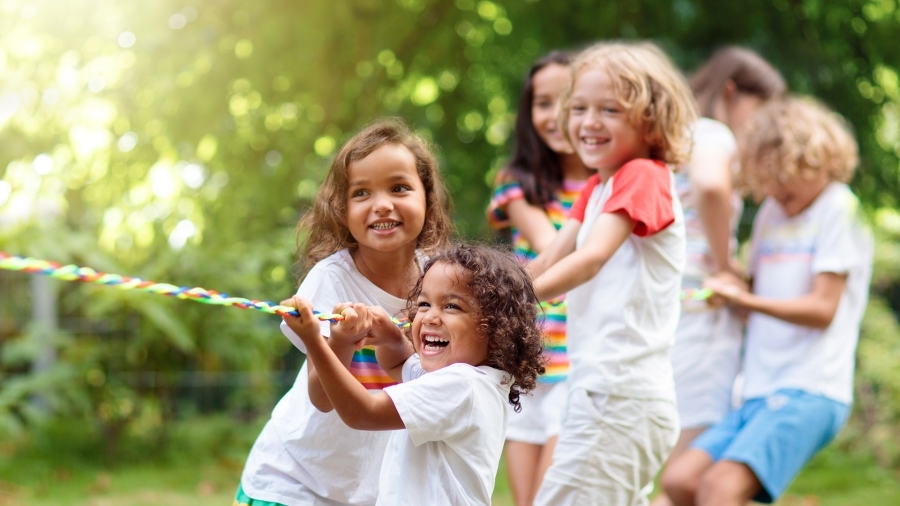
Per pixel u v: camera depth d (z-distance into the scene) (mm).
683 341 4277
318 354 2318
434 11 9055
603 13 8641
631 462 3119
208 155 9258
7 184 8906
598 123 3309
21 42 8742
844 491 6676
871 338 7625
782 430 4008
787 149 4246
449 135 9508
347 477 2809
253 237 8656
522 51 9109
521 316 2617
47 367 7680
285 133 9125
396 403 2412
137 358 7441
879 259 7969
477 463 2520
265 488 2828
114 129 8977
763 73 4707
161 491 6410
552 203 4133
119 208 8820
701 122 4305
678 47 8617
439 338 2596
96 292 7184
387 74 9117
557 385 3898
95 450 7355
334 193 2818
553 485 3164
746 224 8125
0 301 8016
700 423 4277
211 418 8008
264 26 8492
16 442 7402
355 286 2836
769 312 4086
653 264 3164
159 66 8695
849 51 8594
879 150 8469
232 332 7539
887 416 7430
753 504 6238
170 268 7391
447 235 3002
